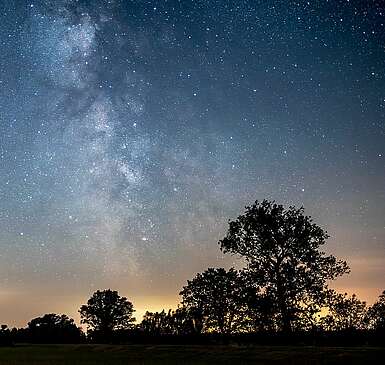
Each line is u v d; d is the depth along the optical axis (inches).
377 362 1206.3
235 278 1825.8
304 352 1419.8
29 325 3698.3
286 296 1694.1
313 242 1739.7
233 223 1781.5
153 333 2974.9
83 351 1998.0
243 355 1478.8
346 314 1691.7
